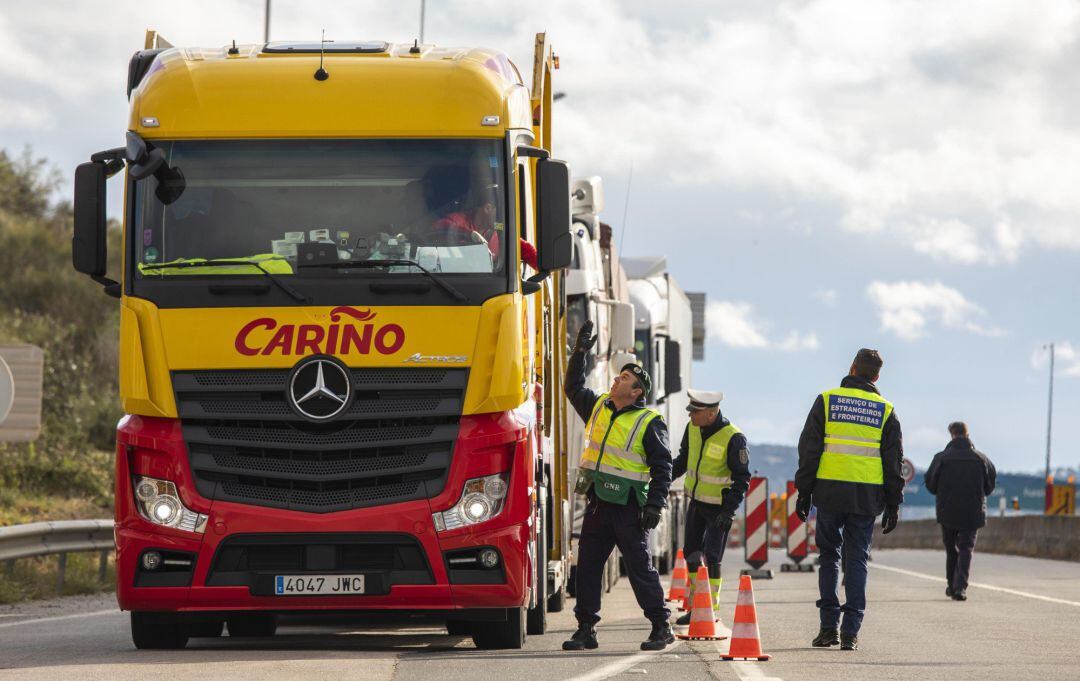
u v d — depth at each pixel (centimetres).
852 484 2630
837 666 2283
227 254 2330
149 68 2500
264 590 2295
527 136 2544
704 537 3322
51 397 6612
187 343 2302
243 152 2377
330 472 2295
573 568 3853
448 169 2380
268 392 2297
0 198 8638
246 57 2495
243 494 2303
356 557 2312
